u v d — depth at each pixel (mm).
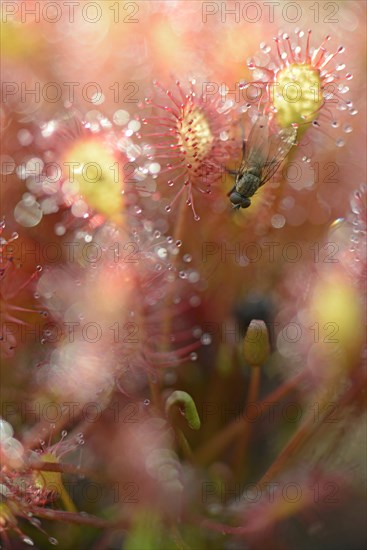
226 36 164
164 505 159
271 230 163
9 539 161
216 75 161
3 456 145
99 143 151
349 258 153
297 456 169
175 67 167
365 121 167
